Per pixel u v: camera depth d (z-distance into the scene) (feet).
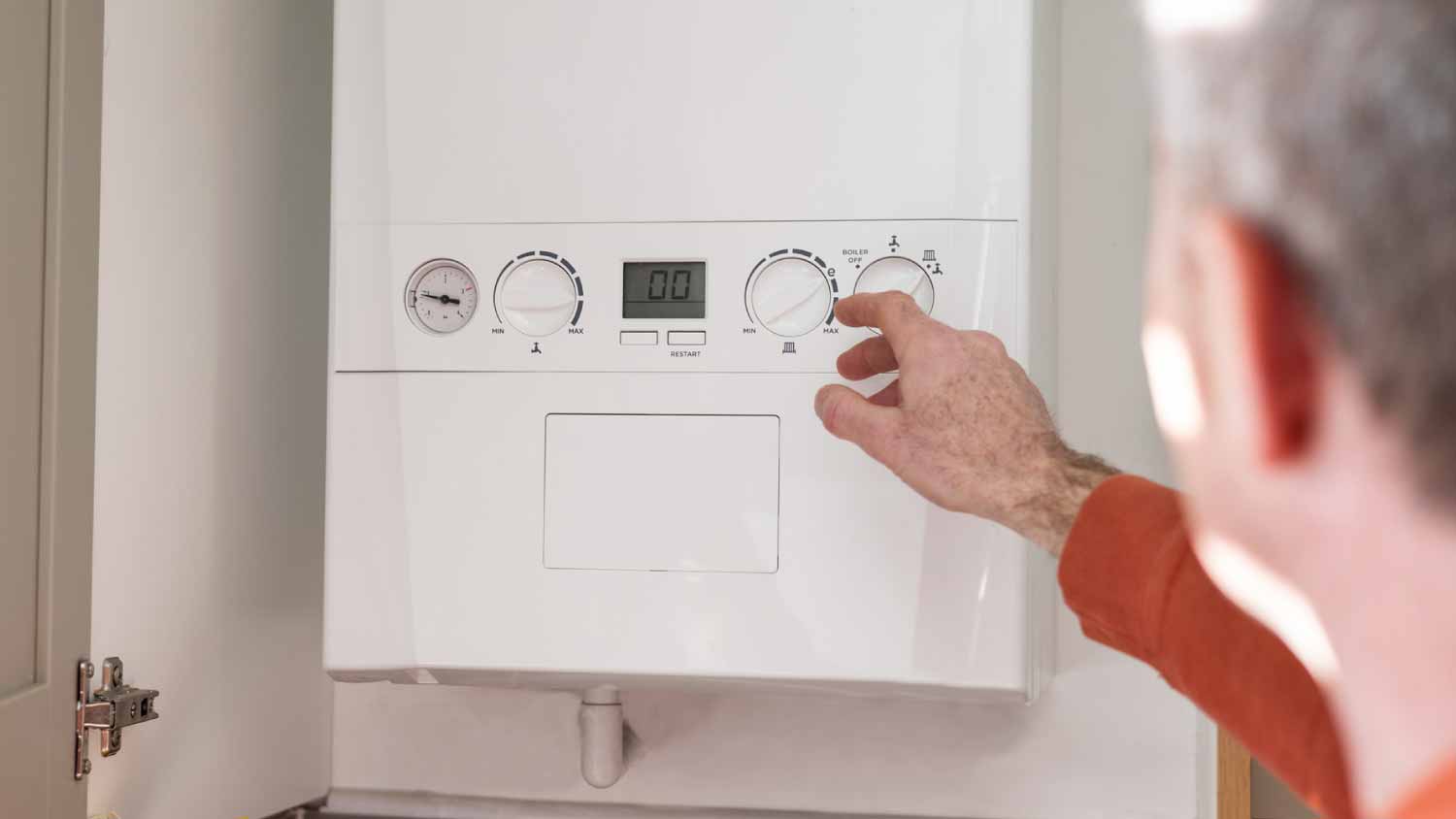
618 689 3.34
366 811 3.79
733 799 3.69
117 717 2.57
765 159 2.86
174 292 2.93
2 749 2.23
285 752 3.51
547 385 2.91
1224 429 0.50
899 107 2.82
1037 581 2.93
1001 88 2.80
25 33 2.30
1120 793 3.57
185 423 2.98
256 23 3.29
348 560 2.93
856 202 2.83
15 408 2.29
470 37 2.97
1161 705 3.58
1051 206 3.43
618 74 2.92
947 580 2.76
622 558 2.87
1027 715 3.62
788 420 2.84
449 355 2.94
